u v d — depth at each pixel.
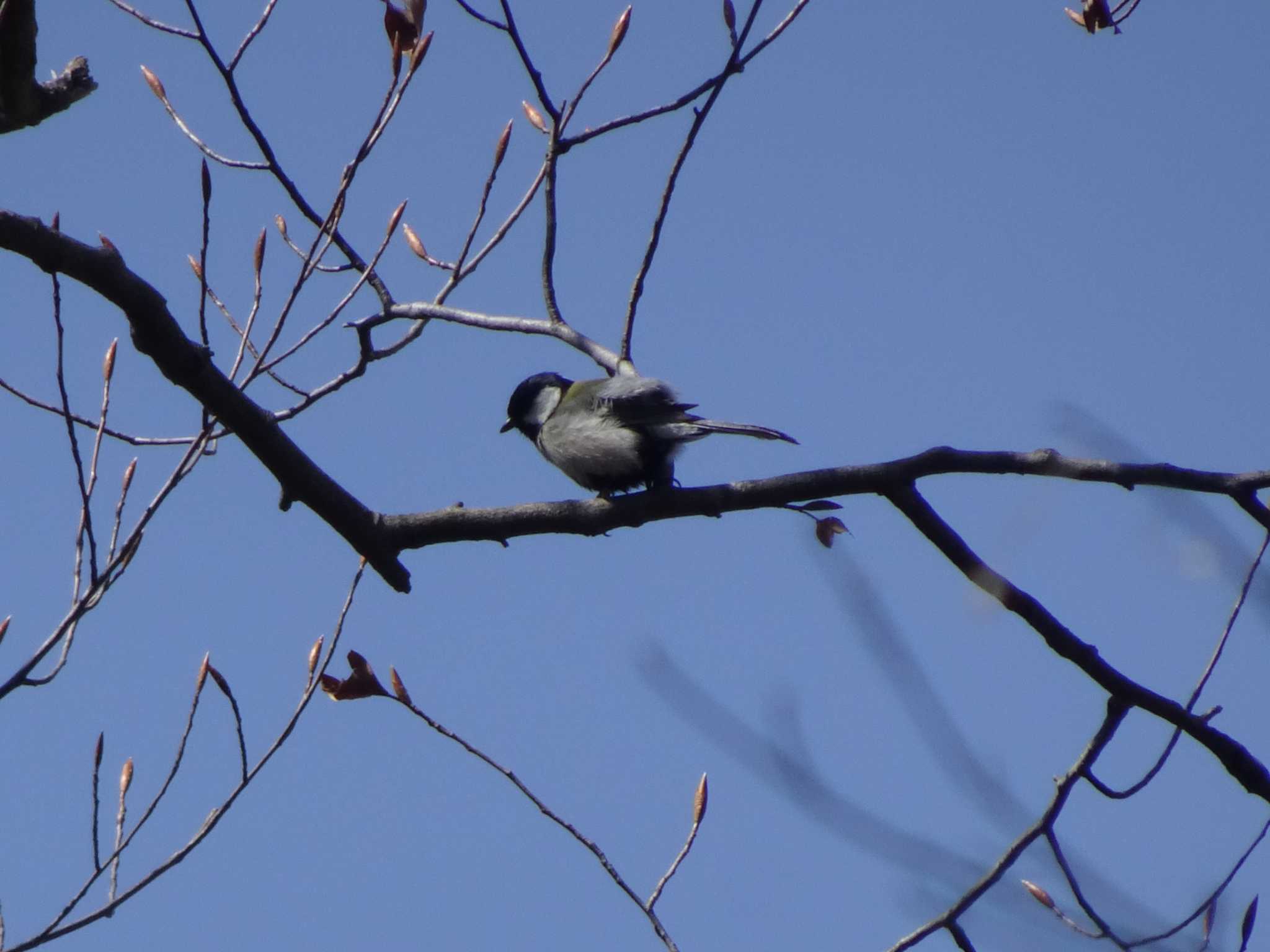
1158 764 8.25
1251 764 8.39
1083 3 9.17
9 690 6.52
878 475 8.55
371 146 8.19
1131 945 6.52
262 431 8.51
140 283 7.85
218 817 7.35
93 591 6.80
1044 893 6.82
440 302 10.28
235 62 8.99
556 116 9.65
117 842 7.30
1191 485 8.17
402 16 8.22
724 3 8.98
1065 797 7.88
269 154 9.40
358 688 7.80
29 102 7.63
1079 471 8.30
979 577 8.53
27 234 7.41
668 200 9.47
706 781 7.45
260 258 8.84
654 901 7.28
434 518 9.16
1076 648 8.39
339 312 9.19
